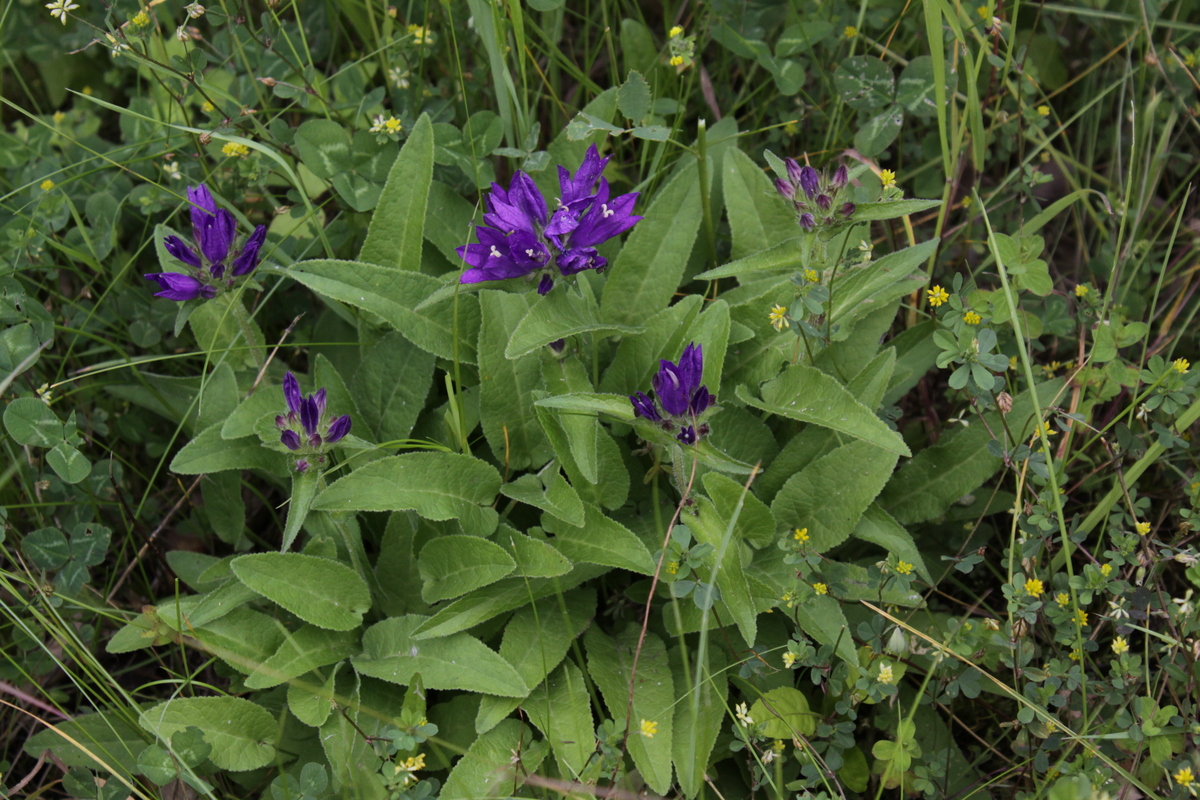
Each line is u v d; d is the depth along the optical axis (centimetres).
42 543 52
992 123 58
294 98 59
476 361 51
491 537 49
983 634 47
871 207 45
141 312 58
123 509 54
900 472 52
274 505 58
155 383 56
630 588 50
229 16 55
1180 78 58
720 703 47
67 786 48
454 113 60
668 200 53
